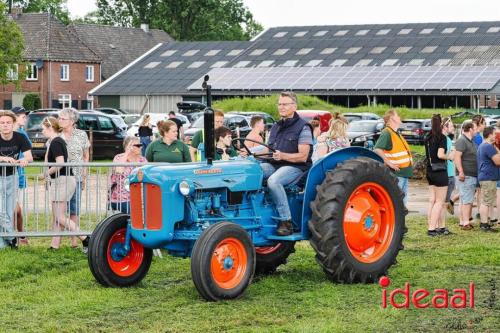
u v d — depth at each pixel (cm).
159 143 1245
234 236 912
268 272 1059
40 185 1636
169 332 773
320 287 969
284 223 978
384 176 1020
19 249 1181
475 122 1459
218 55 6725
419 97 5578
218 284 899
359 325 791
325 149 1357
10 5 9312
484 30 6278
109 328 788
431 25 6531
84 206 1320
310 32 6794
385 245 1019
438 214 1381
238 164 973
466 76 5481
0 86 7062
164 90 6306
